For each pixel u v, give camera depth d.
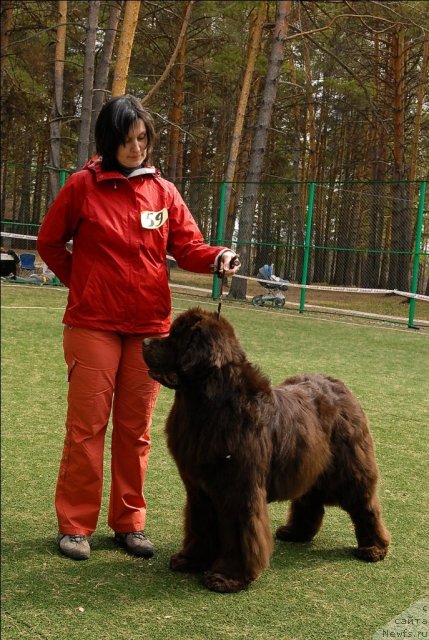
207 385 3.09
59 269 3.66
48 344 9.38
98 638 2.72
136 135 3.38
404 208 22.41
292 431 3.36
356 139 31.91
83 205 3.45
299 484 3.41
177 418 3.25
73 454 3.55
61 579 3.25
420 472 5.10
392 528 4.07
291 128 32.09
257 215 28.12
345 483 3.66
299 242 25.75
